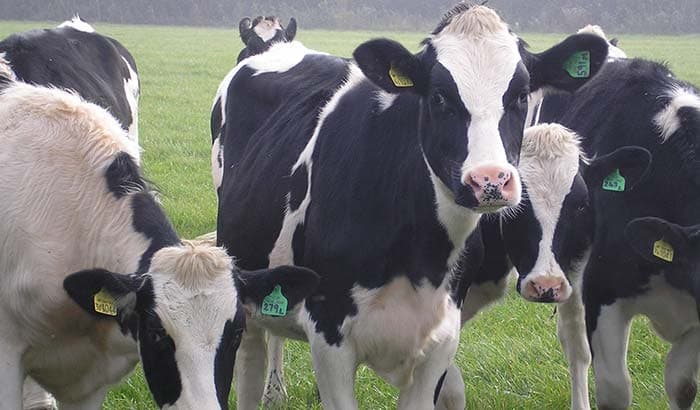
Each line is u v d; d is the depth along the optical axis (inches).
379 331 260.1
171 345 222.7
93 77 403.5
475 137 233.8
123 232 253.8
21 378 263.6
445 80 239.9
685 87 322.0
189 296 224.8
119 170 262.2
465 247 266.7
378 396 341.1
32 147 264.7
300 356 382.0
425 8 3095.5
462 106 237.1
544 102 352.8
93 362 268.1
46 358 265.6
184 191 629.0
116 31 2982.3
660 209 302.0
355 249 258.8
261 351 322.7
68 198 259.9
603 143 320.2
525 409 339.0
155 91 1259.2
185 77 1481.3
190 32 3034.0
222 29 3353.8
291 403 346.0
